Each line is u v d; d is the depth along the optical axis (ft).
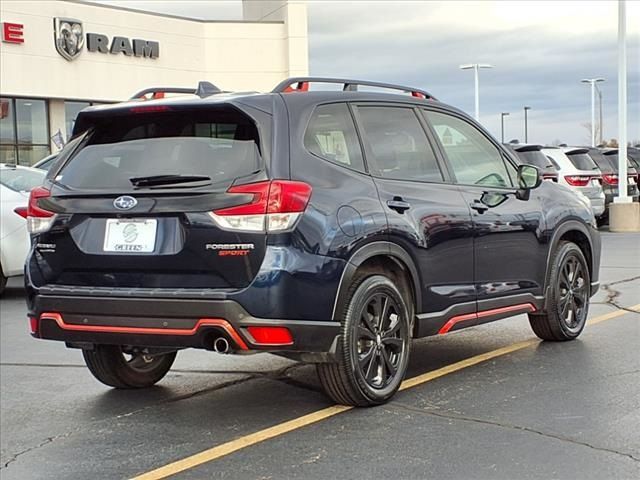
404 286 17.70
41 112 93.66
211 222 14.97
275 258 14.82
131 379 19.26
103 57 97.55
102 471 14.24
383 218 16.78
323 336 15.51
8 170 34.78
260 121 15.67
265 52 110.83
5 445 15.83
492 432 15.21
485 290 19.65
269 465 14.03
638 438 14.64
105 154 16.92
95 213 16.03
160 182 15.70
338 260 15.62
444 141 19.81
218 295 14.82
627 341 22.66
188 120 16.44
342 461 14.03
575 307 23.04
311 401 17.89
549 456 13.88
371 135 17.79
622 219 63.72
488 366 20.29
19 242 33.88
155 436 15.99
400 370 17.48
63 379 20.93
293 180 15.34
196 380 20.24
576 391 17.74
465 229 18.94
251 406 17.72
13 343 25.63
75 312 16.05
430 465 13.67
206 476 13.70
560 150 60.03
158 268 15.43
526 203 21.27
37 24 91.15
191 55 106.52
